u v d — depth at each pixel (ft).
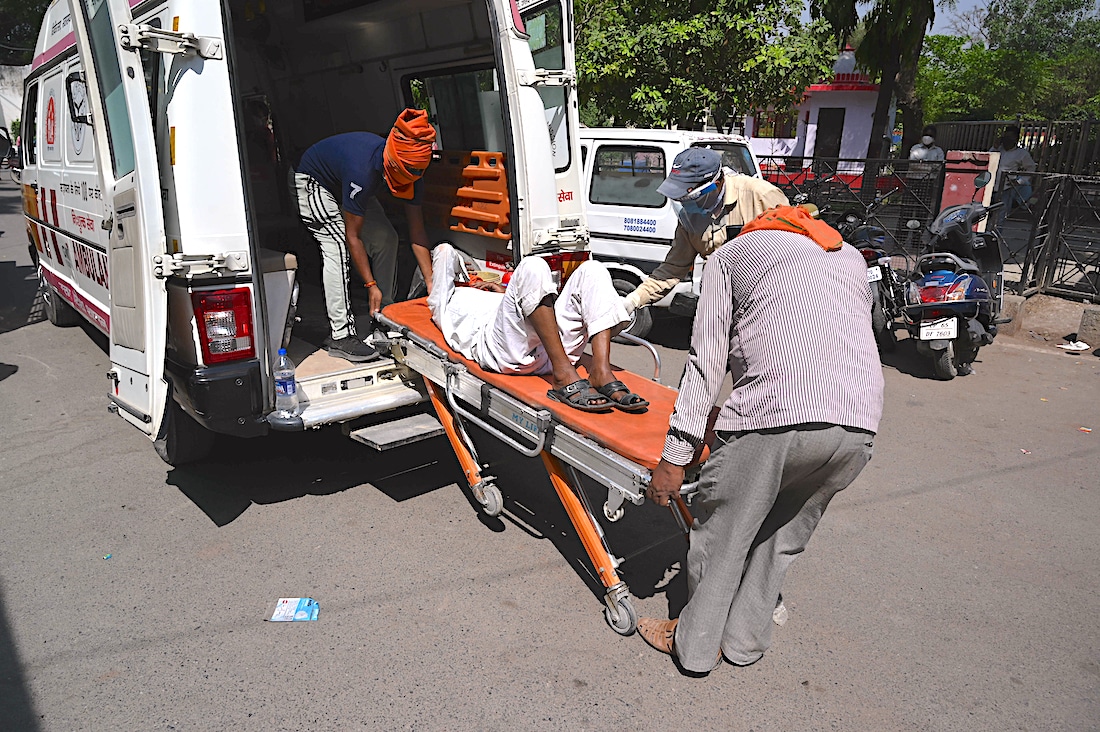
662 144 21.57
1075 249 27.14
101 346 22.70
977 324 20.33
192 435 13.69
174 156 10.66
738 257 8.16
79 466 14.73
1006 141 37.52
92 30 11.25
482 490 12.22
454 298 12.32
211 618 10.22
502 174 14.78
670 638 9.52
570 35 13.46
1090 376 21.25
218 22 10.59
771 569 8.84
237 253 11.12
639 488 8.67
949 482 14.64
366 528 12.62
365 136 13.70
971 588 11.22
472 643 9.81
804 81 32.65
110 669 9.23
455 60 15.89
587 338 11.11
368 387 13.19
